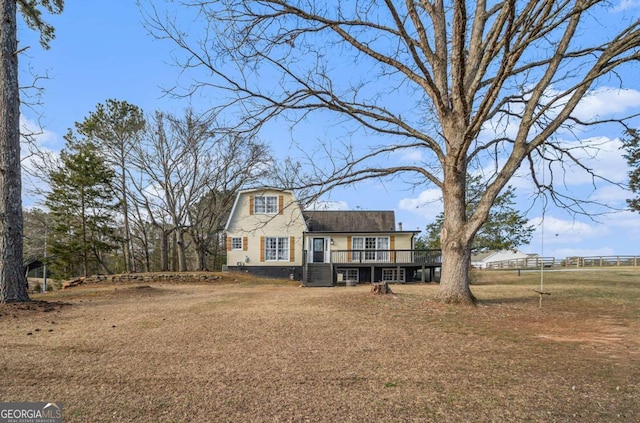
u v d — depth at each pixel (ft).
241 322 26.71
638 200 79.56
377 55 31.58
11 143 33.40
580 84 27.84
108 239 90.17
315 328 24.73
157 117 121.29
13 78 33.81
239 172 95.81
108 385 14.75
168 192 93.40
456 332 23.77
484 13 34.27
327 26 30.40
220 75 29.01
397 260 79.87
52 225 88.89
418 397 13.64
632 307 33.96
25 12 41.91
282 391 14.16
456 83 31.76
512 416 12.17
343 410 12.56
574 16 28.07
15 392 14.01
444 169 33.53
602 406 12.97
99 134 89.25
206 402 13.17
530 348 20.22
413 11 31.94
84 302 38.96
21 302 32.78
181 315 29.78
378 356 18.67
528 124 29.55
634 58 26.71
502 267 169.37
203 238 103.76
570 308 33.30
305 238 85.87
